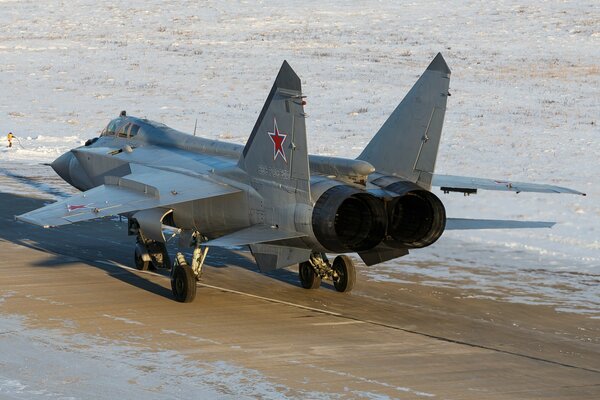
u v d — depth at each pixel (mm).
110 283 59688
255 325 50438
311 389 39781
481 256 70625
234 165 59094
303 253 51688
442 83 51594
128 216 63438
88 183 71250
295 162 50312
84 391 38969
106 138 73438
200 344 46375
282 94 50656
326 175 53625
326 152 125188
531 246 74000
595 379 42469
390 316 53250
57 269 63406
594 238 76438
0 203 90625
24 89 192875
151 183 56594
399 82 195500
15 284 58594
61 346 45469
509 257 70312
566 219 84188
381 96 180375
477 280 62906
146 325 49750
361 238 50562
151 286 59281
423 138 52562
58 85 197250
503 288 60750
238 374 41656
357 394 39250
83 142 138875
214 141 65500
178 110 168875
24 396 38219
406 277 63562
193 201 57938
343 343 47344
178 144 67500
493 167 113750
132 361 43250
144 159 65938
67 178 74125
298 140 49781
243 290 58844
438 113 51812
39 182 104188
